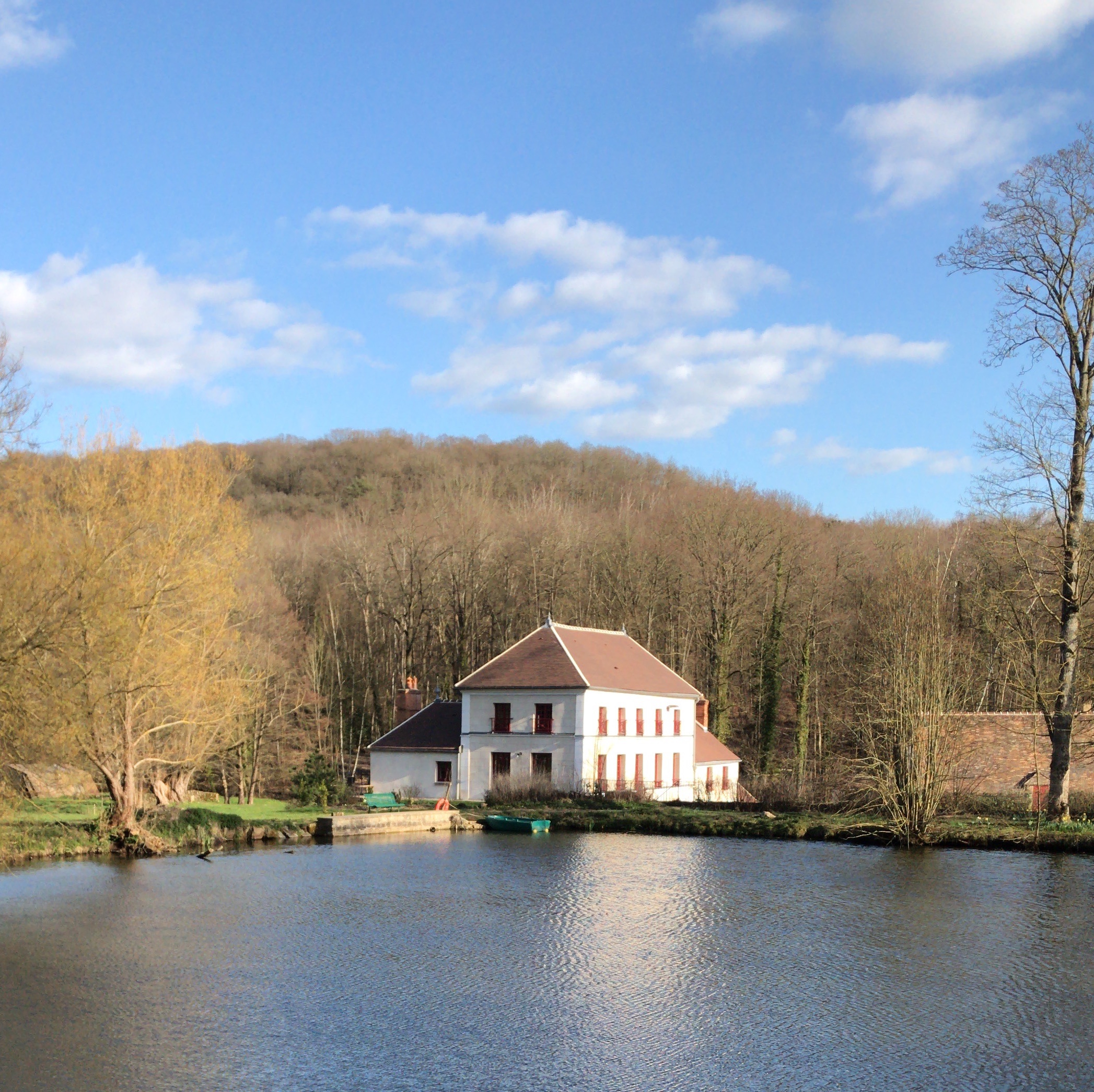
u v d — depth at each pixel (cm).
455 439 12800
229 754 5081
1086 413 3544
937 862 3272
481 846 3734
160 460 3456
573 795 4734
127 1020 1762
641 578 7450
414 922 2478
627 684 5438
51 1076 1519
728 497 7481
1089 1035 1678
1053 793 3675
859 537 8169
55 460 3275
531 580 7506
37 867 3216
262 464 12069
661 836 3997
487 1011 1805
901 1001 1848
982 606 4331
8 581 2609
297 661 6806
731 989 1923
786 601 7069
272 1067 1552
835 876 3044
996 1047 1627
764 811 4353
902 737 3609
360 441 12500
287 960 2131
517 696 5212
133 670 3200
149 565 3284
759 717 7038
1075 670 3747
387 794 4841
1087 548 3647
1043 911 2553
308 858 3447
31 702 2652
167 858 3431
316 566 8150
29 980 1997
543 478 11144
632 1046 1636
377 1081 1498
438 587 7412
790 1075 1520
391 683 7388
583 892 2838
